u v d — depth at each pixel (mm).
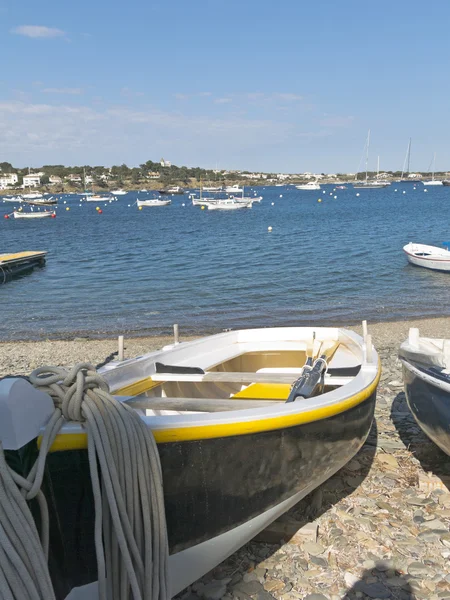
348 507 4730
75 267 26781
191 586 3846
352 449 4648
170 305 17625
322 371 4992
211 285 20891
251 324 14805
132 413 3129
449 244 28750
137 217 69938
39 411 2969
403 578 3828
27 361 11281
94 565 3229
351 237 37531
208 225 52406
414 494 4941
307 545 4199
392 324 14336
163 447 3223
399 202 91312
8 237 45531
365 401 4613
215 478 3445
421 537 4277
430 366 5023
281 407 3723
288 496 4004
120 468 2996
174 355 5801
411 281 20594
